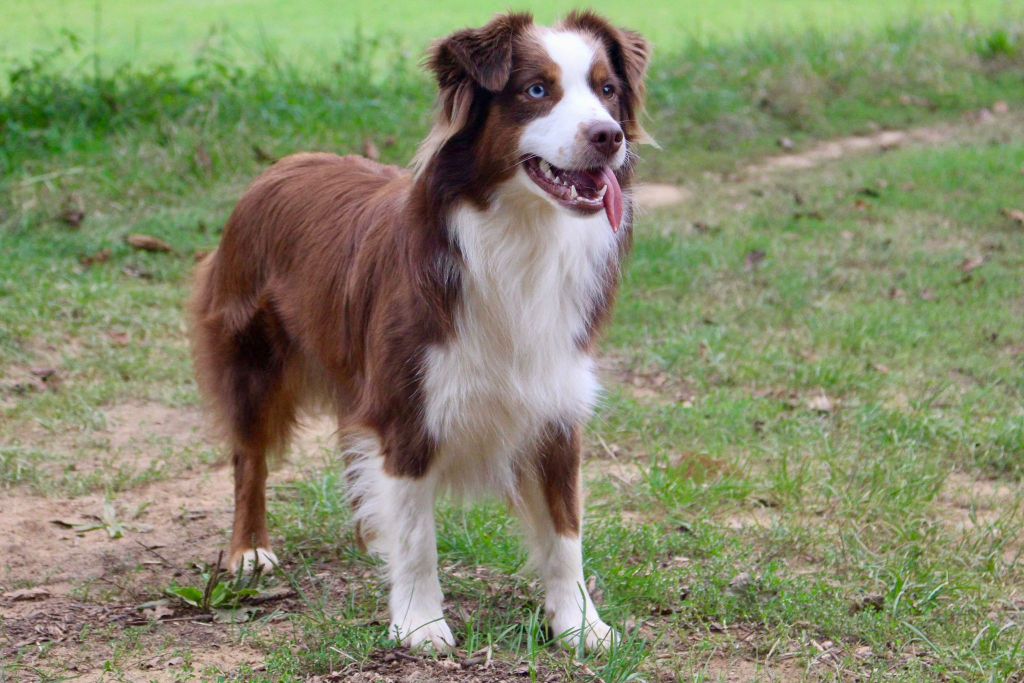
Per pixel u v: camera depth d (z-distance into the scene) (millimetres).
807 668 6332
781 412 10352
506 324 6379
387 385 6492
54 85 18234
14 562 7617
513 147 6246
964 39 25703
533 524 6809
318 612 6949
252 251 8016
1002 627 6848
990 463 9570
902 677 6258
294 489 9023
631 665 6188
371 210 7133
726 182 18469
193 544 8055
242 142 17344
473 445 6629
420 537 6562
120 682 6074
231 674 6211
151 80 18688
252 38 26125
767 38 25250
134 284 13289
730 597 7133
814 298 13461
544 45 6344
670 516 8391
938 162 18766
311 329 7465
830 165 19297
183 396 10594
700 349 11844
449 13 29781
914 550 7871
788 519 8383
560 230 6422
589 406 6785
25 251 13711
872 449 9641
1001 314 12828
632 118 6883
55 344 11477
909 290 13672
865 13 30391
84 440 9648
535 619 6625
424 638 6445
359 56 21375
